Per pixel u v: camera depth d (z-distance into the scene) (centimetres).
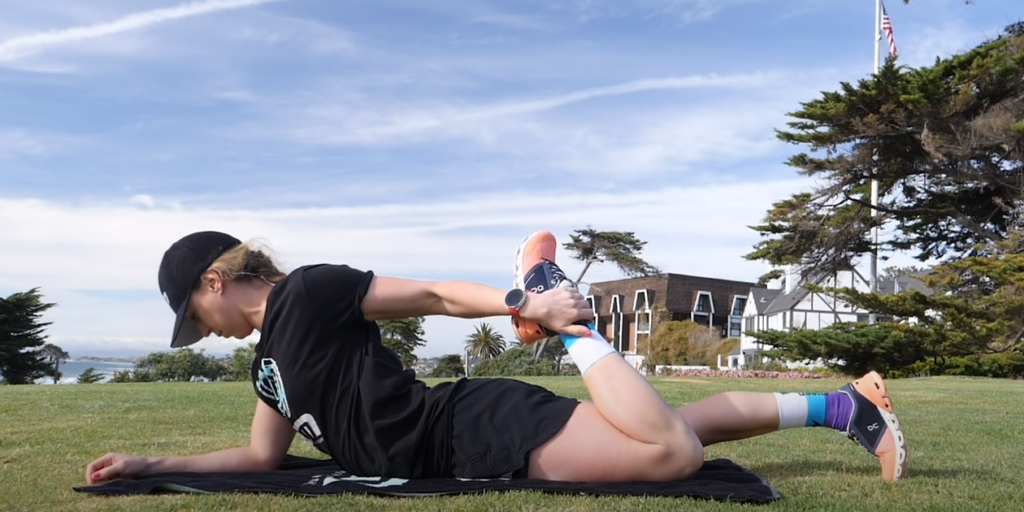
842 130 2402
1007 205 2517
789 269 3216
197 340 257
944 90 2241
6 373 3466
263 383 243
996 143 2241
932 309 2131
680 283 5034
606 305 5403
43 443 363
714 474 247
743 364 3481
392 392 234
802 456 320
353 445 236
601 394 229
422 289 237
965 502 226
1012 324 2025
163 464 250
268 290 246
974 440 394
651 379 1281
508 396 239
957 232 2795
